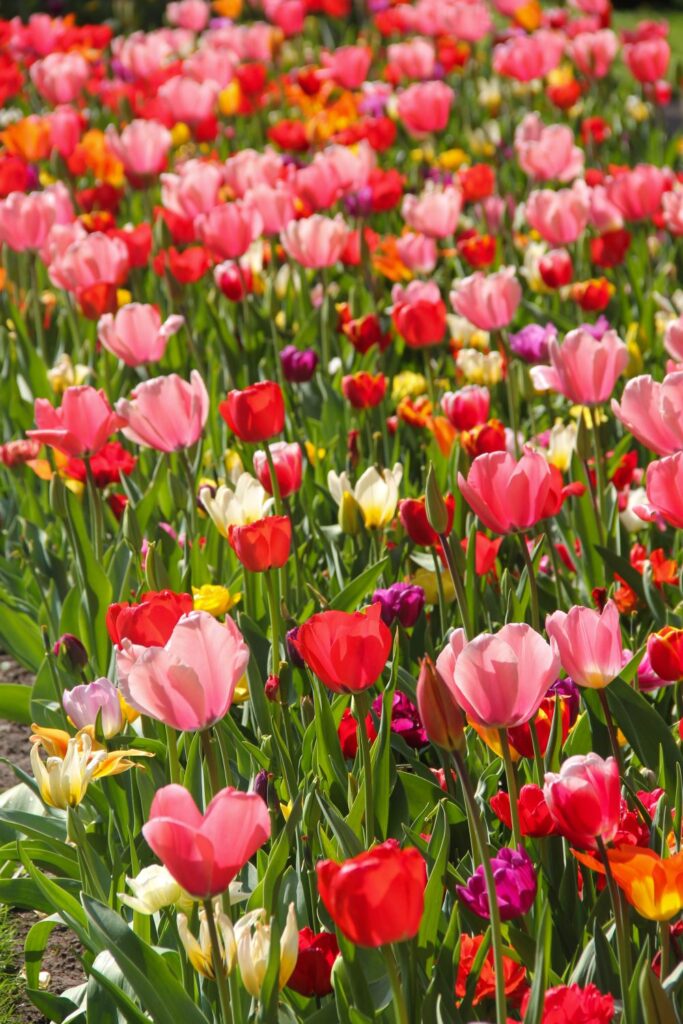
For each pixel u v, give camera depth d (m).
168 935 2.62
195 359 5.42
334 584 3.94
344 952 2.11
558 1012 1.86
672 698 3.24
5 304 6.88
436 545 3.11
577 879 2.50
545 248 6.71
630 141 9.82
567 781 1.83
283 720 2.87
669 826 2.37
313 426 5.08
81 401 3.63
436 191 6.88
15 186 6.96
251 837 1.82
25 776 3.06
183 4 11.39
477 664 1.90
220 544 3.95
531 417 4.79
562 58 11.94
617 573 3.57
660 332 5.76
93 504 3.84
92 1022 2.48
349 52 9.16
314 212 6.64
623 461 4.33
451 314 6.16
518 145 6.86
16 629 4.05
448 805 2.70
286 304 6.31
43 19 10.60
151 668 2.05
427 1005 2.08
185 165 6.41
